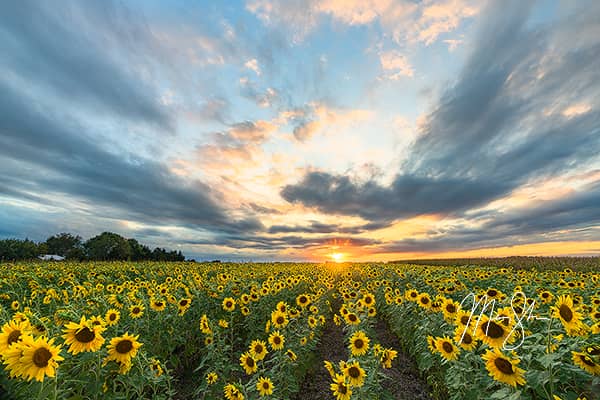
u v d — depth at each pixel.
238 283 11.81
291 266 30.64
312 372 7.58
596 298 7.08
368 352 5.68
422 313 7.45
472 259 46.41
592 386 3.60
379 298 12.28
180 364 7.65
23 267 19.36
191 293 9.50
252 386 4.80
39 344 3.25
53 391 3.45
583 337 4.00
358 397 4.40
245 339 9.21
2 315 5.25
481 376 4.14
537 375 3.55
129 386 4.71
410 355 8.01
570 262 29.67
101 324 4.80
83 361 4.08
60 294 9.09
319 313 10.59
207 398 5.44
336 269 28.31
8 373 3.81
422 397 6.33
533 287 9.66
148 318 6.77
